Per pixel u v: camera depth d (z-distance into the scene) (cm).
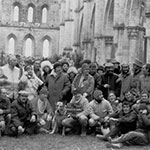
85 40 7200
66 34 9200
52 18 11025
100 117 2247
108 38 5881
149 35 3612
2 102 2180
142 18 4838
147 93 2131
